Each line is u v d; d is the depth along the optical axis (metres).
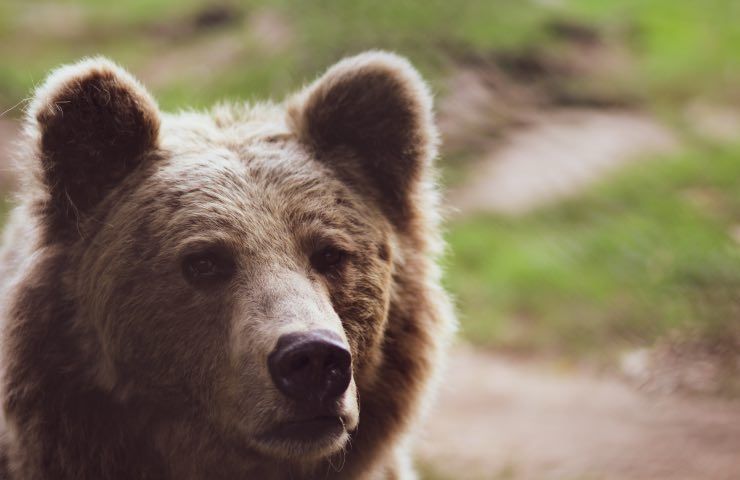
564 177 26.36
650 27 36.97
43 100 6.54
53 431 6.61
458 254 23.00
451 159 27.14
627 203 24.88
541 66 31.64
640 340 18.27
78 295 6.66
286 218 6.74
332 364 5.94
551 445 13.09
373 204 7.35
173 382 6.57
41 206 6.70
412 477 8.41
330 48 30.03
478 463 12.41
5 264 7.29
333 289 6.76
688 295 19.67
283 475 6.96
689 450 12.59
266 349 6.06
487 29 32.09
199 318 6.49
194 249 6.51
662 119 30.27
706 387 15.76
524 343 18.98
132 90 6.77
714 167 26.66
